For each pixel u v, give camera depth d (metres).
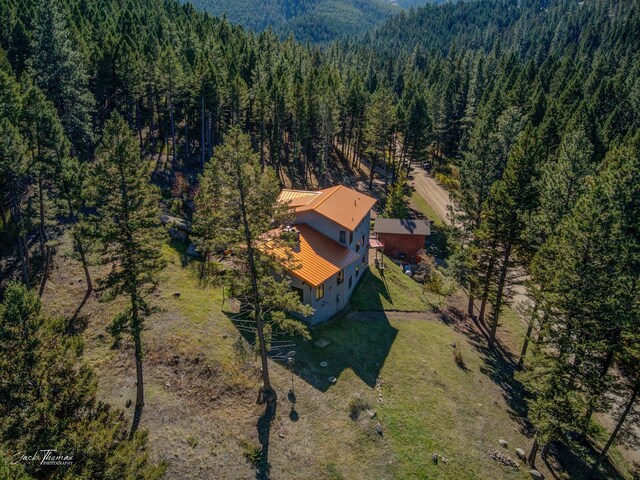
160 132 72.62
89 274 36.34
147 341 29.53
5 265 34.91
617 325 23.81
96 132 61.78
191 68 71.00
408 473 23.64
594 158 62.59
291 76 89.44
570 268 25.55
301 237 39.62
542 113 78.56
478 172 46.19
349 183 79.69
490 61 140.62
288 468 22.58
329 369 30.39
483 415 29.72
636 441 27.02
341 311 40.25
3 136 30.20
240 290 25.64
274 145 74.31
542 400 25.66
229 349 29.98
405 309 43.66
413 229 57.94
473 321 45.38
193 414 24.72
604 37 157.38
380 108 74.06
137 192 22.34
